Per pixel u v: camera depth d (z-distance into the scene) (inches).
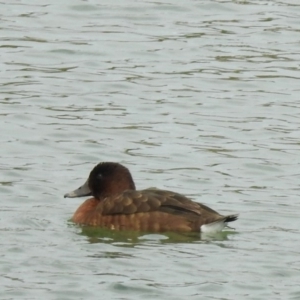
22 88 886.4
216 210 657.6
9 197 670.5
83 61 953.5
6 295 510.3
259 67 949.2
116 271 541.0
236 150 775.7
